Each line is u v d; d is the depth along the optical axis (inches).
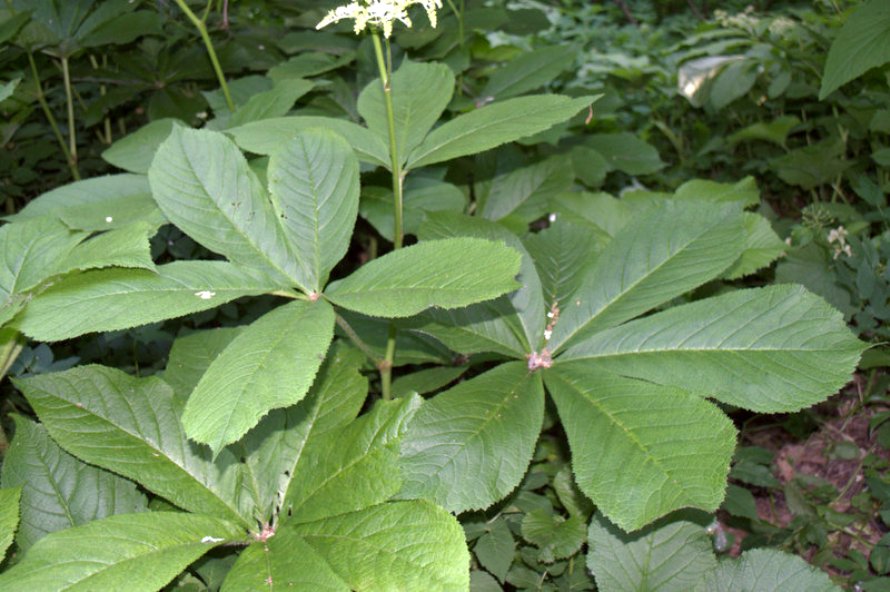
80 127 60.1
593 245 34.9
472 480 26.2
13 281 27.1
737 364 27.1
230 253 27.4
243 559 25.2
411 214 41.4
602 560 30.0
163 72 53.7
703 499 24.2
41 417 28.2
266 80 46.1
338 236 28.0
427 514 24.7
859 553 36.5
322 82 46.1
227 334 33.3
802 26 60.0
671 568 29.9
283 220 28.0
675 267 30.0
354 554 24.6
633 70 73.0
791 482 39.4
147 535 25.2
